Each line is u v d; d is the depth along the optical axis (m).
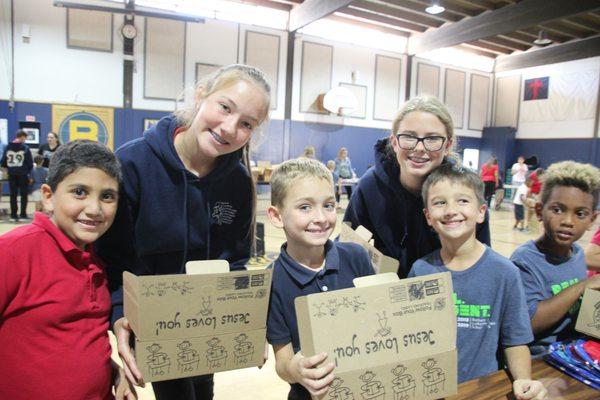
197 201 1.20
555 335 1.24
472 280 1.16
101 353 1.03
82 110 8.12
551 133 11.58
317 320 0.83
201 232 1.24
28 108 7.80
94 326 1.04
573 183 1.25
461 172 1.20
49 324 0.97
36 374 0.96
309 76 9.95
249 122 1.08
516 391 0.93
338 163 9.17
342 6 8.13
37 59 7.77
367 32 10.40
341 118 10.41
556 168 1.32
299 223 1.11
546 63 10.93
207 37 8.88
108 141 8.35
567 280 1.28
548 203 1.29
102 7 7.35
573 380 1.00
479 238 1.43
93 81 8.15
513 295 1.13
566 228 1.26
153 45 8.48
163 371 0.95
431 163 1.32
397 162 1.46
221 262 1.05
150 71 8.52
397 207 1.51
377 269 1.26
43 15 7.72
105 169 1.01
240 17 9.07
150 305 0.92
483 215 1.25
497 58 12.23
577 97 11.04
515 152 12.35
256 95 1.06
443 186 1.20
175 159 1.14
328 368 0.82
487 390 0.96
